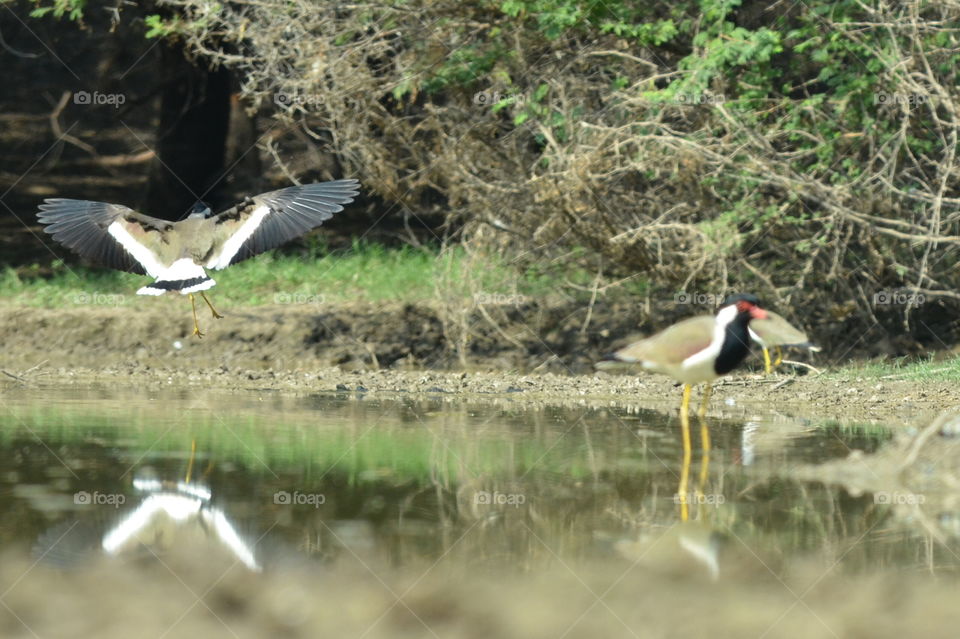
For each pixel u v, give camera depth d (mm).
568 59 17141
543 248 17406
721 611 7043
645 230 16156
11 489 9633
